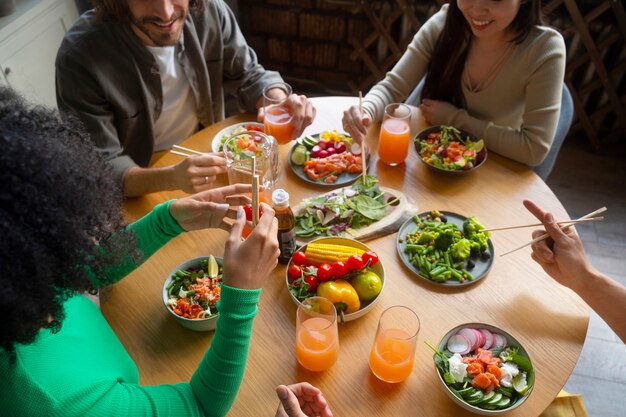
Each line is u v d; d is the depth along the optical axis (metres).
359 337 1.04
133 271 1.16
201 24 1.67
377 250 1.22
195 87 1.76
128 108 1.58
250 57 1.87
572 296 1.10
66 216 0.64
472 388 0.91
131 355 1.00
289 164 1.47
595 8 2.35
